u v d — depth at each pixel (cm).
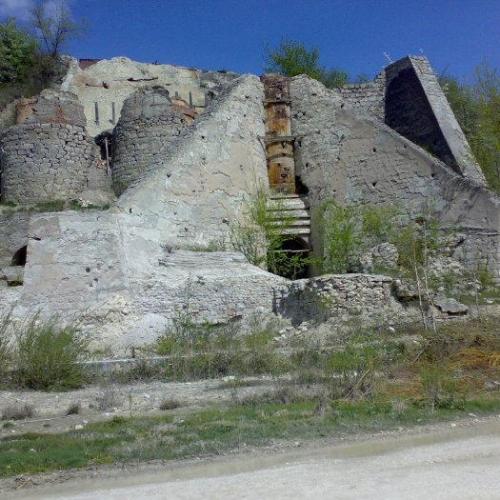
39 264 1852
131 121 2694
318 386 1185
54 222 1883
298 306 1917
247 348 1599
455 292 1931
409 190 2388
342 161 2584
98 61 3916
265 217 2431
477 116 2827
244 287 1992
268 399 1132
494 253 2117
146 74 3881
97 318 1838
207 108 2564
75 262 1873
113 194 2670
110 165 2852
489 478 688
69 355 1383
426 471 722
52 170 2586
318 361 1412
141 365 1466
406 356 1384
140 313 1895
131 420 1004
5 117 3206
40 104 2638
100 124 3659
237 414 1017
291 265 2461
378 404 1055
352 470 738
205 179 2314
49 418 1068
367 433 905
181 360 1484
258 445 857
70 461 808
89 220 1912
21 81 3666
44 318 1809
